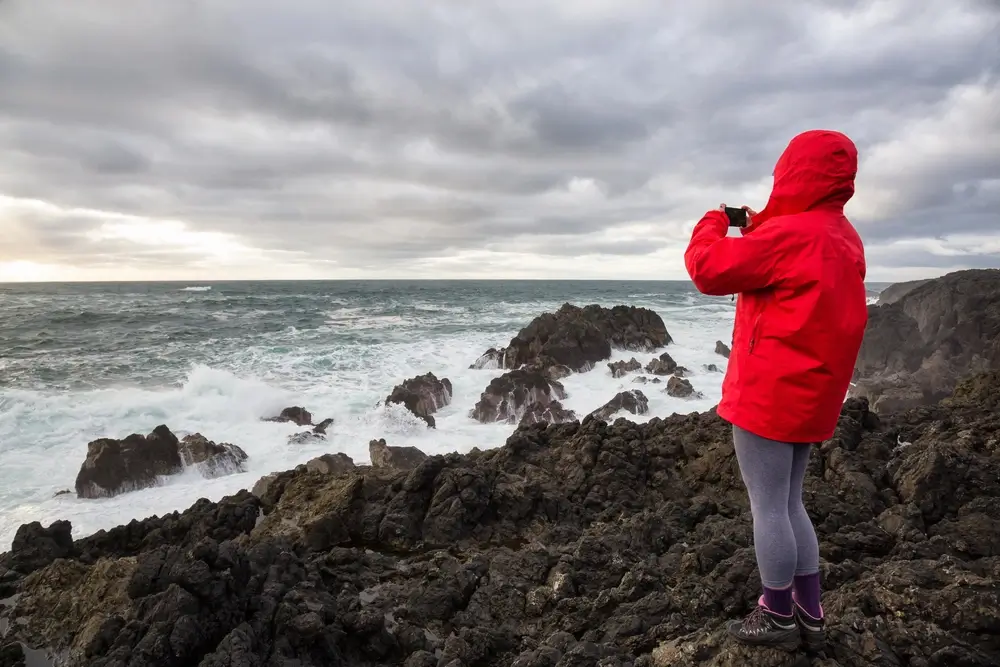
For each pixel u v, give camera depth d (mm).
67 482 12367
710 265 2783
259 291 85500
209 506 8047
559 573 5598
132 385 20828
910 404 17625
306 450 14562
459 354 27156
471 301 62594
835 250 2662
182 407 17031
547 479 8062
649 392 20391
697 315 44156
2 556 7090
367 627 5023
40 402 16766
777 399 2766
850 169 2742
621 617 4738
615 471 7863
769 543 2943
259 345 29000
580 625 5027
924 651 3422
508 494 7480
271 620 4938
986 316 24875
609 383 22547
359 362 24609
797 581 3127
